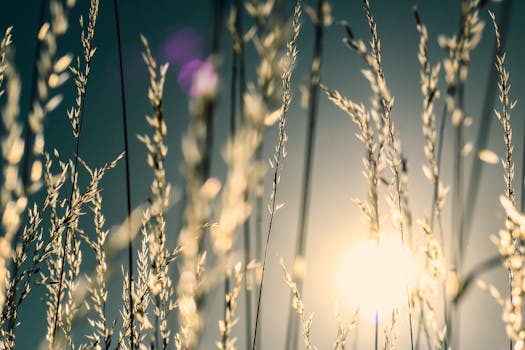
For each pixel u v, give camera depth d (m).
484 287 0.60
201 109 0.55
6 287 0.62
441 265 0.63
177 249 0.59
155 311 0.61
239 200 0.53
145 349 0.61
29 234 0.63
